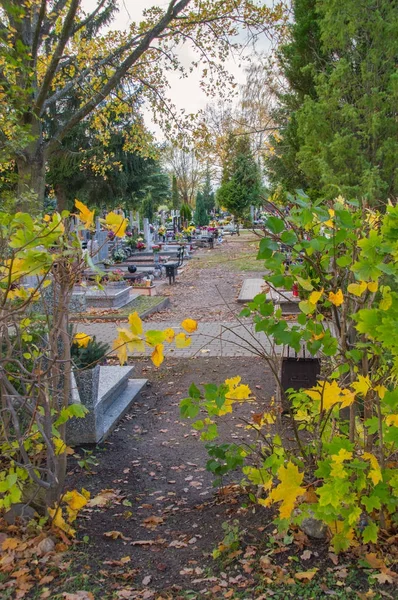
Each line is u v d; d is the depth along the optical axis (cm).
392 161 863
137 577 279
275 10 1030
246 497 370
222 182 3322
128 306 1310
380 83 897
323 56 1143
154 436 540
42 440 345
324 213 275
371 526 265
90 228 296
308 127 930
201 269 2272
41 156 884
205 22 1029
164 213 5088
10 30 681
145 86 1178
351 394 272
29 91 595
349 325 328
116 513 369
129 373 681
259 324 278
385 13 891
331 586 254
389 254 275
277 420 455
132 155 2689
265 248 263
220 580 268
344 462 288
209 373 754
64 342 316
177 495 403
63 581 269
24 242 269
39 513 333
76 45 1052
